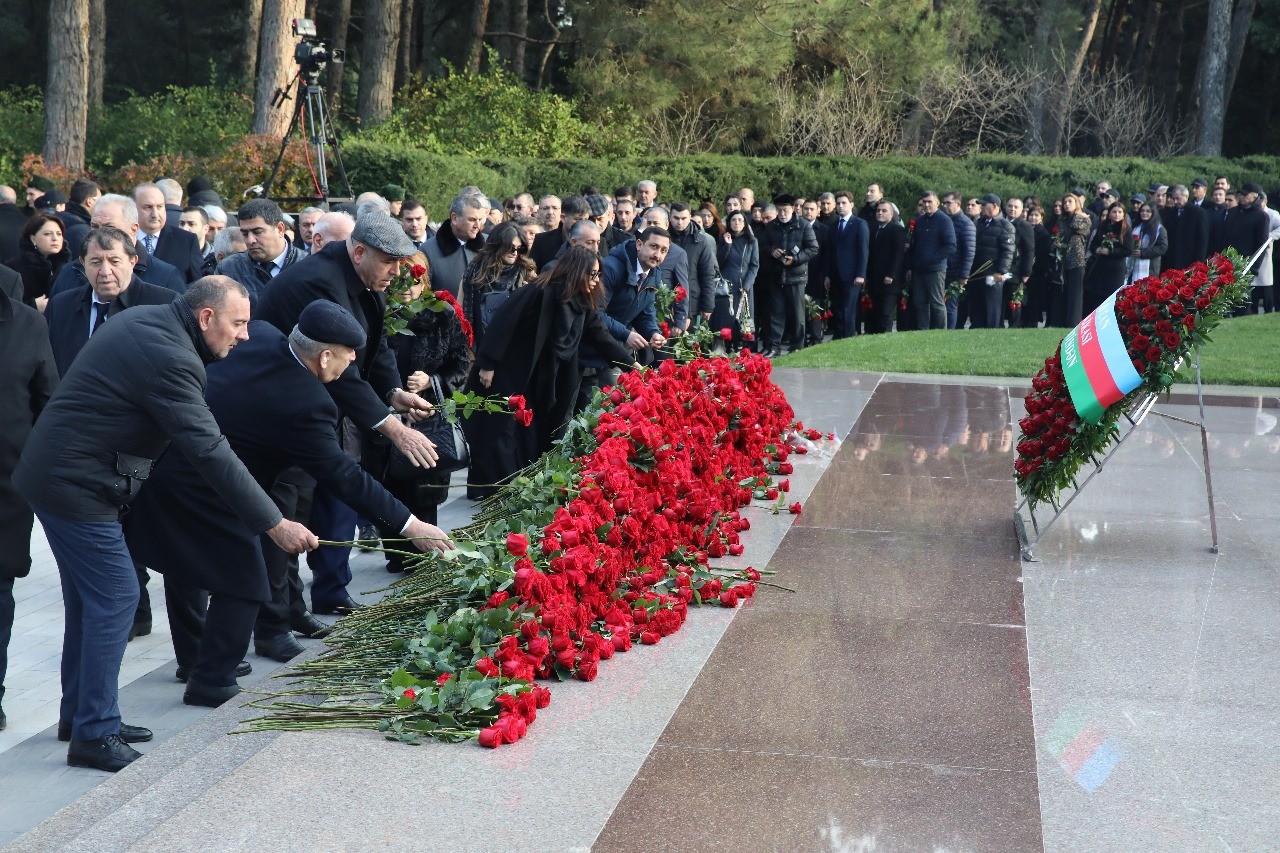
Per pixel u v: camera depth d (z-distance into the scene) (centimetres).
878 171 2305
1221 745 371
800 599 505
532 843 306
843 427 888
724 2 2736
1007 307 1906
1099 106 3419
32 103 2741
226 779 338
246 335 445
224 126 2295
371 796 329
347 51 3784
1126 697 406
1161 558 571
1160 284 552
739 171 2227
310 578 679
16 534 480
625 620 453
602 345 802
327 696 413
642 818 320
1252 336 1433
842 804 329
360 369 566
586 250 757
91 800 380
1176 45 4100
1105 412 557
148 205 856
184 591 514
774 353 1600
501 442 764
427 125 2231
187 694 497
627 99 2691
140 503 482
